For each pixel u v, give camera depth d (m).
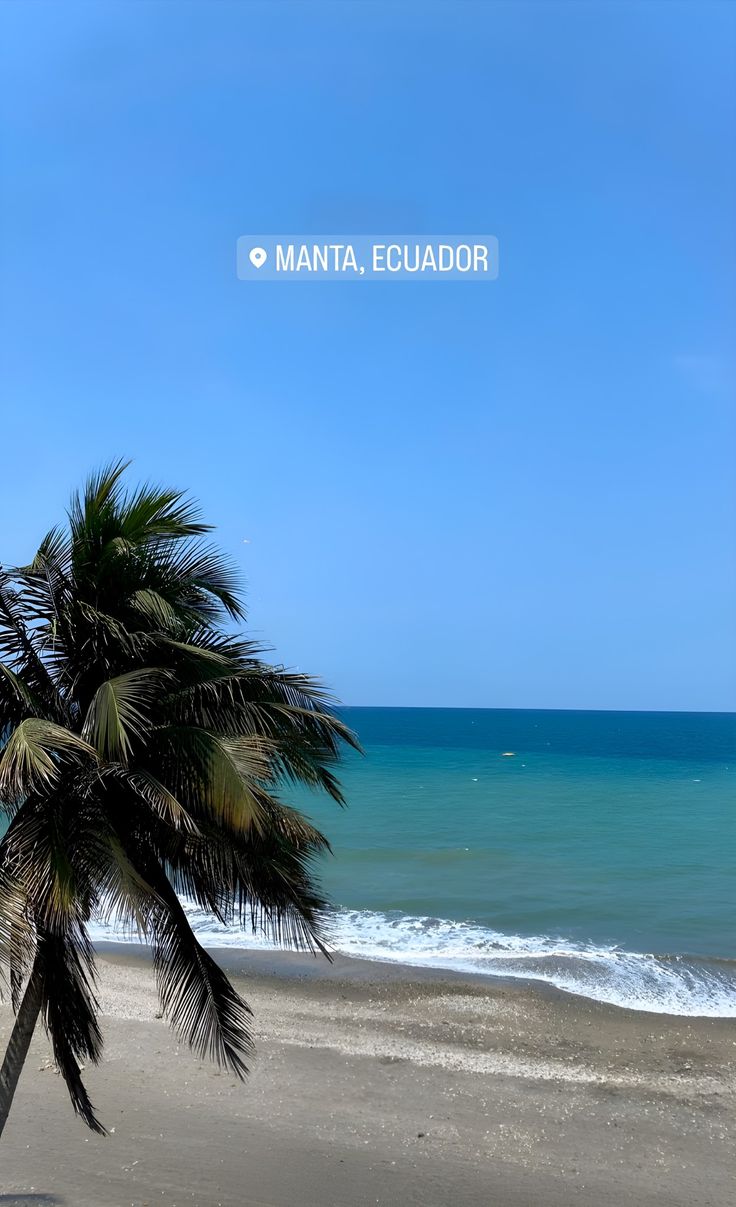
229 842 7.68
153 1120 11.66
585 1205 9.69
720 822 42.53
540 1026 15.66
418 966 19.36
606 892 27.36
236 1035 7.95
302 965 19.30
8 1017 15.26
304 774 8.45
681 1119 11.97
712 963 19.72
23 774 6.57
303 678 8.27
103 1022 15.45
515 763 79.69
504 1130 11.56
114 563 7.94
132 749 7.32
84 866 7.05
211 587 8.73
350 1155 10.77
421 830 39.91
